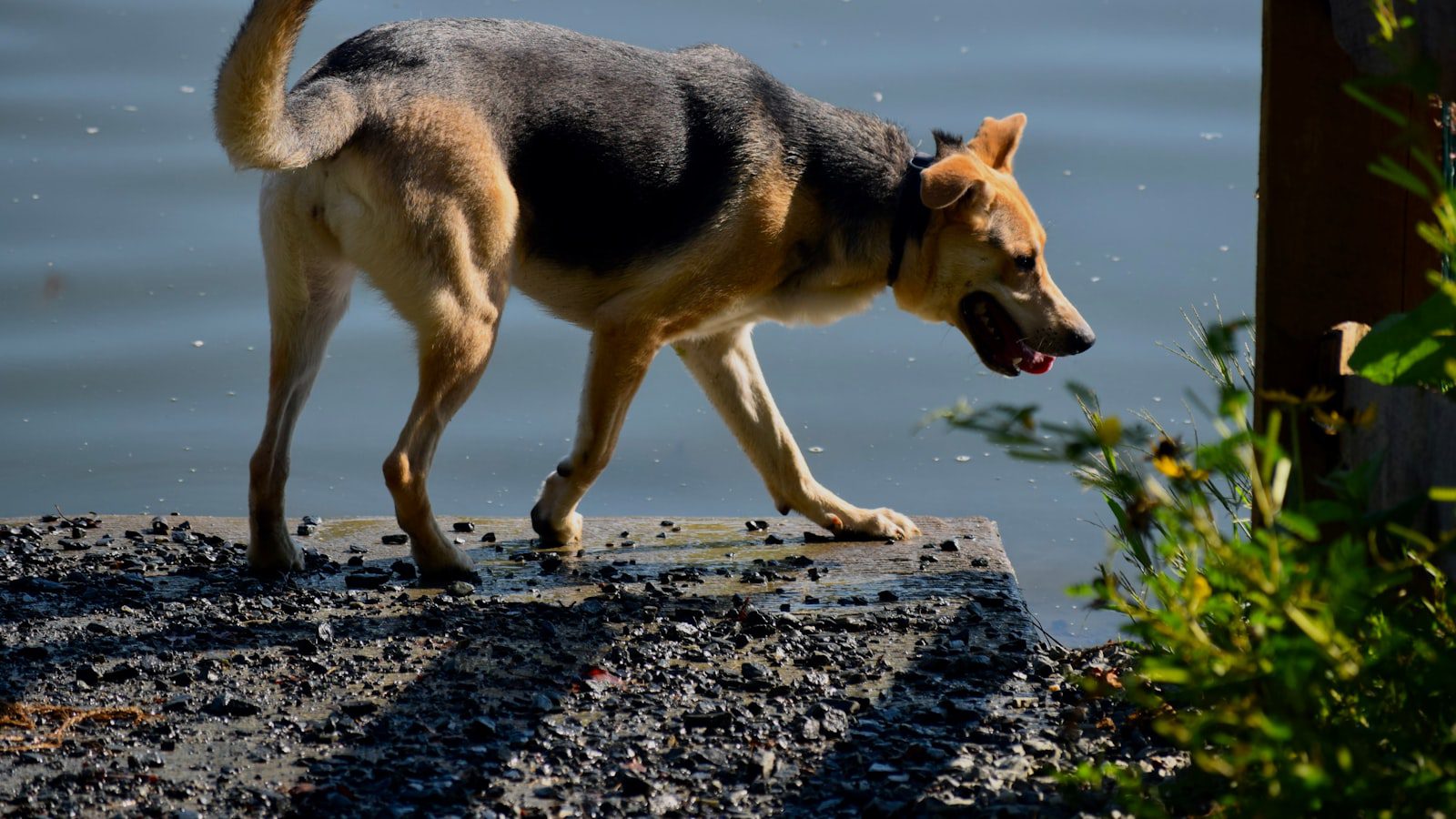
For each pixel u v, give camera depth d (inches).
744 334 429.4
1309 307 243.4
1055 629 407.5
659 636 335.6
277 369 372.8
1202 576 206.4
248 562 378.9
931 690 303.6
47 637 324.8
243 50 315.3
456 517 446.0
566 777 261.7
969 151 437.1
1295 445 205.3
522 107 376.8
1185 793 225.6
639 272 395.9
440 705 292.5
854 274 425.7
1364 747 178.4
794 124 414.3
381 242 354.6
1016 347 429.7
